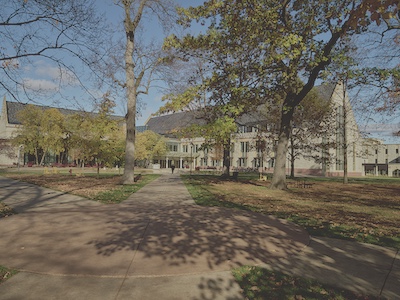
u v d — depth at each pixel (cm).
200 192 1595
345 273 477
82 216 891
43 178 2525
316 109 3081
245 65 1730
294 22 1603
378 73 1530
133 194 1448
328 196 1609
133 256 538
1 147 5753
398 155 9250
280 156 1927
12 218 857
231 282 437
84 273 459
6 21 698
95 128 2522
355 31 1511
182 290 408
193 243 625
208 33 1848
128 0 1891
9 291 396
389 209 1147
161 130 8119
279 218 939
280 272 478
